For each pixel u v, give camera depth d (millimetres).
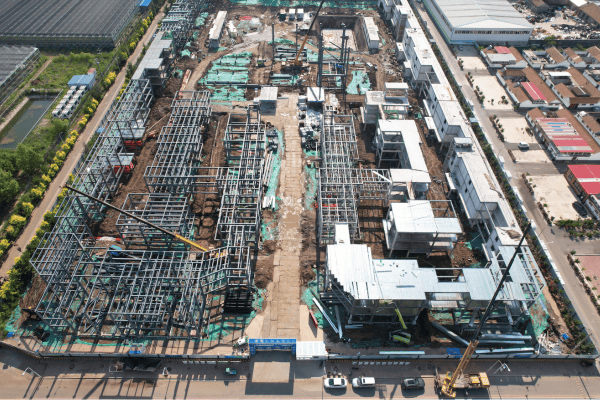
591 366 81312
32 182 111812
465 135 115375
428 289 79875
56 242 92312
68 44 168250
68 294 83562
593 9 192000
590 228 106562
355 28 193625
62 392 76000
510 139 131625
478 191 99938
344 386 76812
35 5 186500
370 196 111250
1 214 106750
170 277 84000
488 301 81375
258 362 80375
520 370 80625
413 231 90875
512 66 162000
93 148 117688
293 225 105312
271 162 122000
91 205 105375
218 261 89812
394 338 83250
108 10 182250
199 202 111438
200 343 82938
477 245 101875
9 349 82312
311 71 160250
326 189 104250
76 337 83438
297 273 95125
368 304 81938
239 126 132875
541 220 108188
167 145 119375
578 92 145625
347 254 85562
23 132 131125
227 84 151625
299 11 192250
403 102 130875
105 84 146250
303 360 80750
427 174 105875
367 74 158875
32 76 152250
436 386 77875
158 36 155000
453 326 85812
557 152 122312
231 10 197125
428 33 182250
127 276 84938
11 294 88375
